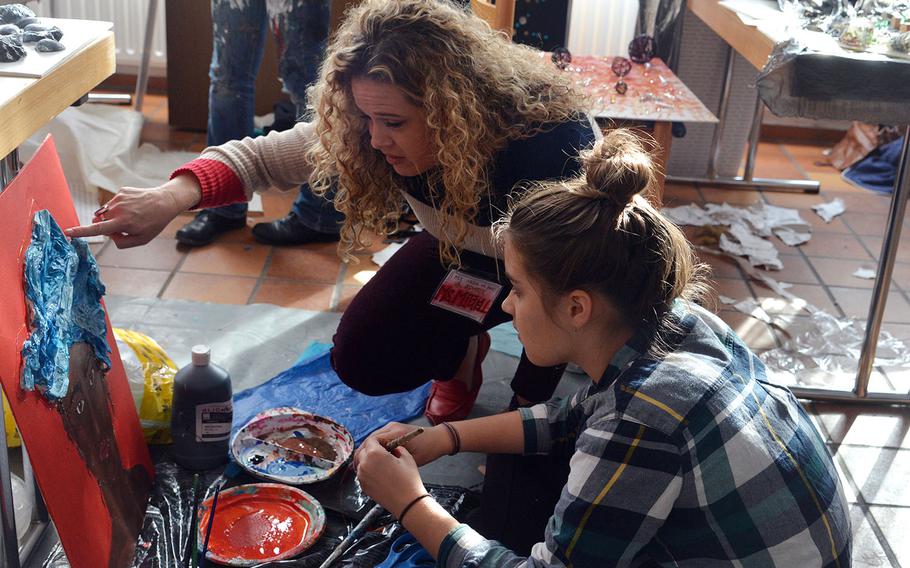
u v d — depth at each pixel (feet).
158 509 5.70
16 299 4.22
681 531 3.75
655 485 3.61
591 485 3.68
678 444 3.60
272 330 7.99
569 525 3.72
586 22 12.14
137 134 11.21
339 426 6.51
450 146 4.99
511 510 4.96
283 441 6.37
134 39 13.44
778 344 8.46
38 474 4.15
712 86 11.85
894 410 7.60
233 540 5.48
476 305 6.10
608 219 3.64
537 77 5.57
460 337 6.33
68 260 4.80
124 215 5.21
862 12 7.23
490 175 5.46
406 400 7.11
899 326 8.91
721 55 11.67
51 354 4.41
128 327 7.82
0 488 4.58
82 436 4.78
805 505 3.74
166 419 6.29
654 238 3.70
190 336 7.77
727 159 12.24
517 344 8.05
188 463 6.05
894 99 6.72
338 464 6.15
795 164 13.01
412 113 5.01
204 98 12.41
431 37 4.92
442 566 4.09
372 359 6.32
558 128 5.47
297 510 5.74
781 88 6.78
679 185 12.03
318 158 5.67
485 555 3.98
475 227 5.72
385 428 4.77
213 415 5.96
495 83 5.26
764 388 3.92
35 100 4.34
